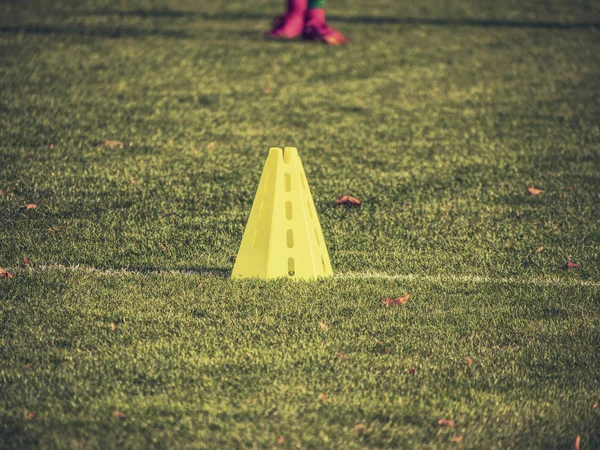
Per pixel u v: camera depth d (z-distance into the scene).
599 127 26.52
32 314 13.61
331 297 14.36
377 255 16.66
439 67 32.81
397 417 11.02
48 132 24.20
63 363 12.13
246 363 12.22
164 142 23.83
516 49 35.84
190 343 12.74
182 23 38.47
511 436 10.71
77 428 10.62
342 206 19.48
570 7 45.12
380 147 24.09
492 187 21.16
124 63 31.52
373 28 38.84
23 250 16.36
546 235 18.11
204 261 16.03
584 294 15.05
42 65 30.72
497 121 26.84
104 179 20.78
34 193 19.66
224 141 24.14
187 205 19.25
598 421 11.08
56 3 41.72
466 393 11.64
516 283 15.47
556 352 12.90
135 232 17.53
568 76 32.16
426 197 20.31
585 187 21.33
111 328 13.17
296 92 29.05
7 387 11.46
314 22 36.09
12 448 10.19
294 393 11.49
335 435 10.61
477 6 45.12
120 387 11.53
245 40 35.53
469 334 13.36
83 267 15.63
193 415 10.94
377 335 13.17
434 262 16.41
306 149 23.70
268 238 14.76
